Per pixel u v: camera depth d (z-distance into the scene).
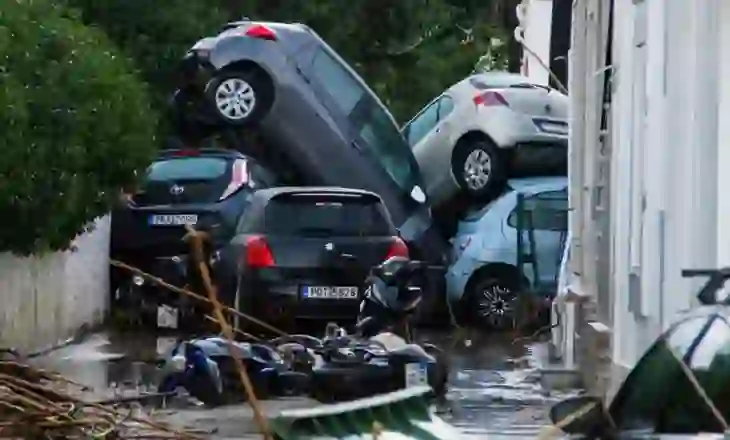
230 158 50.69
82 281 48.22
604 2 44.03
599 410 17.81
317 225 42.66
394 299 36.62
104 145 39.16
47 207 37.47
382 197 52.72
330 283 42.19
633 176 37.62
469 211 55.50
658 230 34.00
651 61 34.91
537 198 51.66
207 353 30.11
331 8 78.38
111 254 51.31
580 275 47.03
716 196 30.28
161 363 36.97
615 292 39.69
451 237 55.84
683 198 31.88
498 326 50.97
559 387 34.94
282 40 52.03
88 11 65.44
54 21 38.62
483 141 54.75
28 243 38.12
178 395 30.53
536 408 31.11
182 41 66.25
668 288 32.69
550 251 51.31
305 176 53.03
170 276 48.38
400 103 82.56
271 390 30.25
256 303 42.22
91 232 46.44
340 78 52.56
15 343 39.56
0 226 37.50
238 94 52.12
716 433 17.16
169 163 50.88
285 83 51.94
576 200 48.44
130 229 50.91
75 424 20.17
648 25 35.38
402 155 53.00
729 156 30.28
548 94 55.16
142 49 65.94
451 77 84.00
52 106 37.19
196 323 48.12
